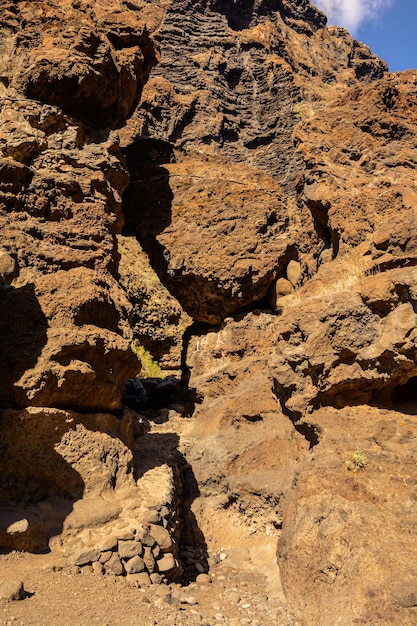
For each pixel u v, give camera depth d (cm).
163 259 1176
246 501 827
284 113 4672
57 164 869
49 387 668
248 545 779
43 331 690
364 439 730
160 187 1218
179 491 826
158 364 2217
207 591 635
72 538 594
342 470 699
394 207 898
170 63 4991
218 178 1207
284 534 686
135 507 660
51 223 829
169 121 4462
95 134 970
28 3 989
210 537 815
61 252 798
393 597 525
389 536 595
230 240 1140
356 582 558
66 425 676
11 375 667
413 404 780
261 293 1132
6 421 646
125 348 745
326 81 6203
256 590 648
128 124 3912
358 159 1041
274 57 5191
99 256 830
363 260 849
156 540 618
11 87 926
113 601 510
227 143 4562
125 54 1089
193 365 1161
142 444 911
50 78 908
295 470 755
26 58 932
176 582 640
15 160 838
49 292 713
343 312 787
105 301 752
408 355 722
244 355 1117
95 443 696
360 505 641
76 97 936
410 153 1001
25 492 640
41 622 429
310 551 628
